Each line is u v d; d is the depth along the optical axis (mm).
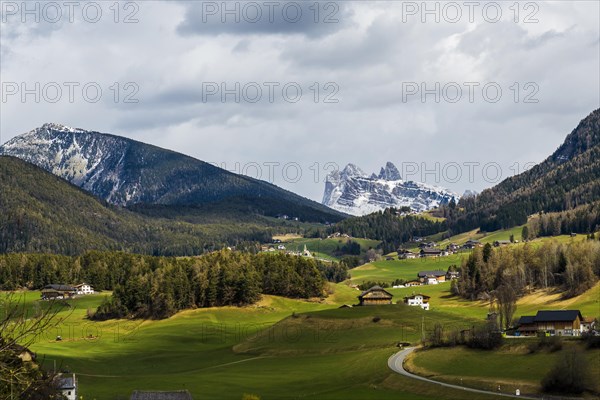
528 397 128875
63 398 83750
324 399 139750
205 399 144000
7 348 31344
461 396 133500
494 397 129625
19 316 32469
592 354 143000
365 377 159125
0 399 32312
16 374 31609
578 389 128500
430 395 137375
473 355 160250
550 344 153750
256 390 154250
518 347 156750
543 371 141000
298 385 159250
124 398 145125
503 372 145500
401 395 140625
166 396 132500
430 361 161750
